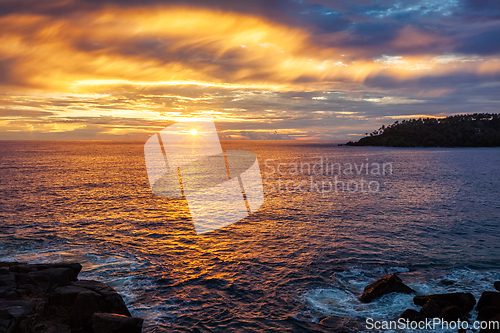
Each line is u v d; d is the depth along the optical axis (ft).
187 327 46.91
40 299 44.42
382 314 49.16
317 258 73.82
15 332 39.47
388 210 126.82
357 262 71.05
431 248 80.07
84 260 72.18
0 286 45.50
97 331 40.29
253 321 48.34
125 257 74.59
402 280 61.05
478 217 113.19
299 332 45.37
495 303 47.50
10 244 81.97
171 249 80.79
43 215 114.73
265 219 112.88
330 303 53.16
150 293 57.16
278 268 68.39
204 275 65.05
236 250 80.23
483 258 72.84
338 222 107.96
